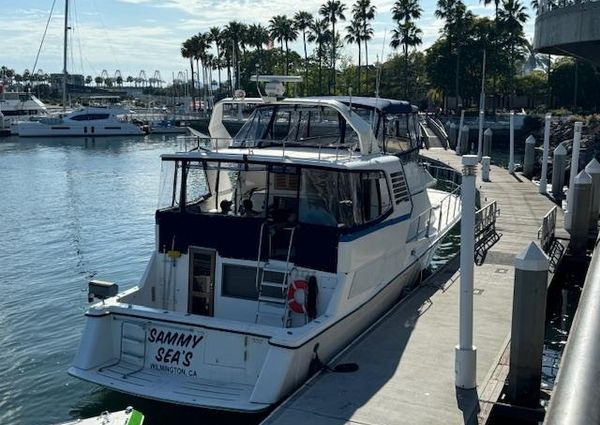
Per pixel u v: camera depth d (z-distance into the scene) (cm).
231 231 868
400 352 858
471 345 748
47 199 2917
